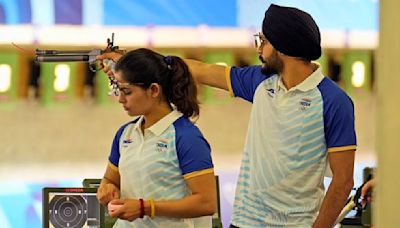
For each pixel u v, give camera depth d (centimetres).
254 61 1520
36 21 1454
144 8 1492
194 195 672
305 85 735
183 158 673
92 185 938
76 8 1467
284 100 742
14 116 1441
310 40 727
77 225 873
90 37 1473
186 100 693
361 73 1546
